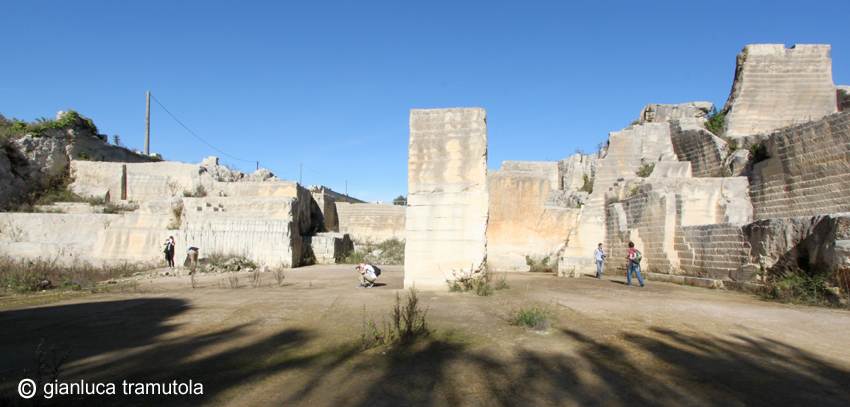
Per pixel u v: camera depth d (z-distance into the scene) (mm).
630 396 4027
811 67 19594
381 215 32594
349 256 25641
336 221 32688
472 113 10703
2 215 22109
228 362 5059
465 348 5492
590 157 26516
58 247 20906
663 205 15195
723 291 11516
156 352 5453
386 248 28172
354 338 5973
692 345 5656
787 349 5543
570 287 11836
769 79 19719
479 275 10289
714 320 7176
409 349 5473
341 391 4191
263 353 5391
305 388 4270
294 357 5223
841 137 13227
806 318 7402
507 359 5074
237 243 20391
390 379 4484
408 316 6297
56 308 8469
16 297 10016
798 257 9969
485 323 6801
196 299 9508
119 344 5809
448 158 10688
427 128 10836
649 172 19984
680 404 3852
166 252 18594
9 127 26359
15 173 25344
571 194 22984
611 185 20219
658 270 15164
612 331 6336
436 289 10367
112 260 20438
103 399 3986
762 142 16453
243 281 13711
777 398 3977
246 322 7078
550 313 7543
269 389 4246
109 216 22141
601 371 4668
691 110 22906
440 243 10508
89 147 29453
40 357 4344
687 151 20000
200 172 26969
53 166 26844
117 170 27312
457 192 10555
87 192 26734
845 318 7406
